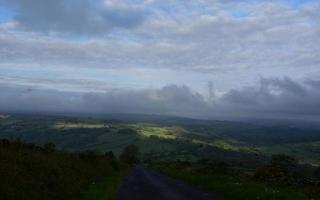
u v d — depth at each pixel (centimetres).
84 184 2919
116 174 5216
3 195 1526
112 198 2400
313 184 3083
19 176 1791
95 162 4706
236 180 3531
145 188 3203
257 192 2483
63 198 2086
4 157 1922
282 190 2698
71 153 4206
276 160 4450
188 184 3691
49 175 2212
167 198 2439
